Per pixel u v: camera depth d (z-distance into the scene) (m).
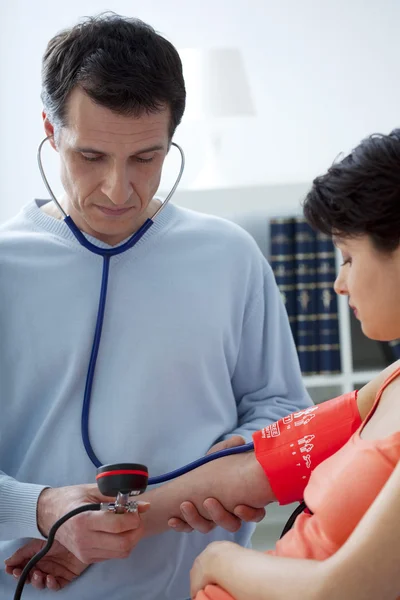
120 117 1.42
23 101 3.46
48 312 1.60
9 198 3.47
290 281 3.09
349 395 1.49
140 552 1.61
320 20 3.39
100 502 1.45
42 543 1.57
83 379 1.60
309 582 1.08
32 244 1.63
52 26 3.45
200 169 3.42
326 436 1.46
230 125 3.42
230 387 1.72
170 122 1.52
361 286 1.19
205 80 3.15
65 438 1.60
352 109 3.40
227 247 1.71
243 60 3.30
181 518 1.54
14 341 1.61
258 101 3.42
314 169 3.41
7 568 1.59
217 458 1.54
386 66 3.38
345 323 3.08
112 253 1.60
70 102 1.45
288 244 3.09
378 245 1.16
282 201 2.96
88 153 1.46
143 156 1.48
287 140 3.41
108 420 1.59
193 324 1.64
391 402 1.25
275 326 1.78
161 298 1.63
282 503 1.49
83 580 1.59
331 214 1.19
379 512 1.04
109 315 1.61
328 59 3.40
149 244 1.66
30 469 1.62
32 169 3.46
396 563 1.03
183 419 1.64
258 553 1.21
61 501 1.46
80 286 1.61
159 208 1.69
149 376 1.60
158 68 1.46
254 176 3.43
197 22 3.42
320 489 1.23
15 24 3.45
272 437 1.50
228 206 2.98
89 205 1.53
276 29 3.41
